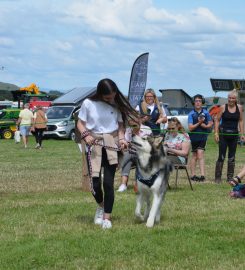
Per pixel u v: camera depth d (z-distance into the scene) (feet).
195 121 40.42
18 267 17.44
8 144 83.20
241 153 66.85
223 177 43.16
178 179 41.04
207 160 57.62
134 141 23.26
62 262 18.01
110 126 23.09
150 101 35.17
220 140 39.42
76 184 38.09
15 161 55.47
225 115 39.09
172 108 112.27
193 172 40.91
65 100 105.19
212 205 29.01
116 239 20.95
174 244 20.24
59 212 26.76
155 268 17.46
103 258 18.48
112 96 22.79
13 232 22.27
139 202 24.38
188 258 18.58
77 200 30.50
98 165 22.88
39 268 17.43
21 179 40.86
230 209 27.71
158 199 23.62
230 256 18.83
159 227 23.15
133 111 23.38
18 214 26.09
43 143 86.28
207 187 36.68
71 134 96.32
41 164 52.47
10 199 30.99
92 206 28.37
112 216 25.82
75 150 71.10
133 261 18.16
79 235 21.56
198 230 22.44
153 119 35.04
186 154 35.01
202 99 40.55
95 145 22.88
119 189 33.91
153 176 23.39
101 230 22.59
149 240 20.79
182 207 28.30
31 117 75.56
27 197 31.86
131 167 34.24
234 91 39.27
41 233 22.03
